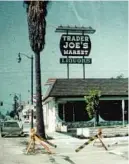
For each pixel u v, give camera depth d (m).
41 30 20.17
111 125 26.42
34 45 20.91
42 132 24.16
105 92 27.36
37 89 24.12
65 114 29.59
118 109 26.88
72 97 29.33
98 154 16.34
